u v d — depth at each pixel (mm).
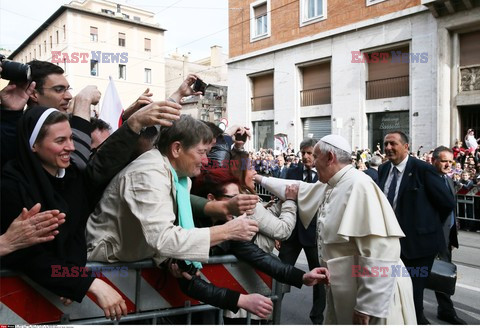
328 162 2379
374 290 2055
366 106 16484
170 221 1707
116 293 1750
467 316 4117
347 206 2164
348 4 16812
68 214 1713
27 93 2158
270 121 21516
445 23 13648
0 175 1677
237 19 22359
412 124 14695
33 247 1585
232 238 1760
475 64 13453
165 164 1828
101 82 32719
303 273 2170
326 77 18516
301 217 2658
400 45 15242
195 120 1932
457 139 13164
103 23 32844
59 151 1673
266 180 2848
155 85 35938
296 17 19094
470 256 6457
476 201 8641
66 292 1632
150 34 35531
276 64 20250
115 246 1865
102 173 1823
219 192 2256
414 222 3275
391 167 3742
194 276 1968
